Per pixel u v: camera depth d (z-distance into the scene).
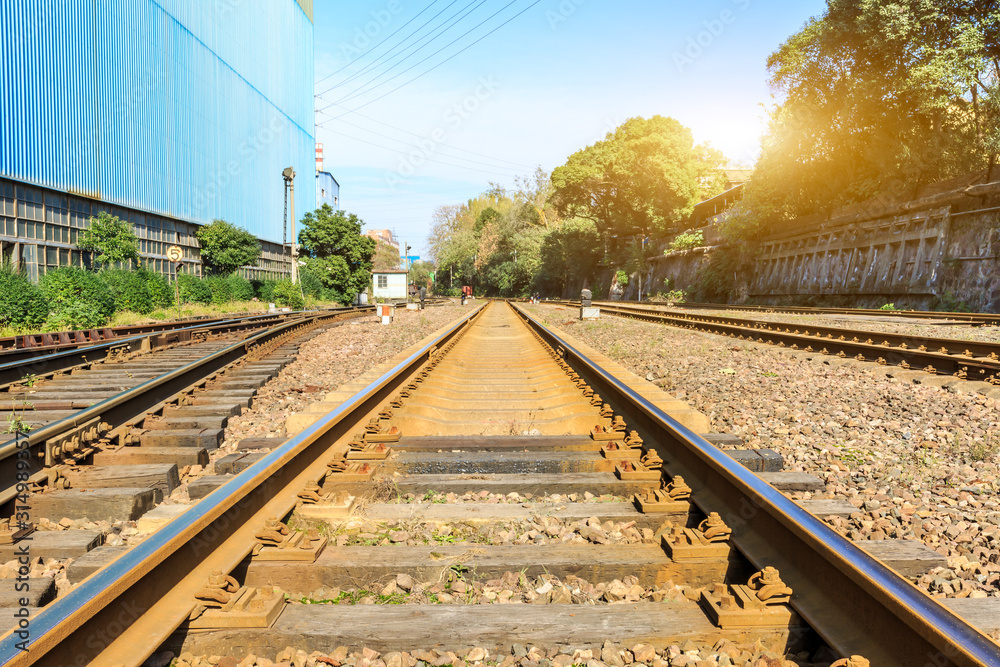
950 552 2.93
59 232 23.73
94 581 1.84
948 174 24.83
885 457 4.65
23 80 21.41
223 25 38.06
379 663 2.03
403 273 70.06
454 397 6.16
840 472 4.23
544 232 84.75
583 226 70.19
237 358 9.43
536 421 4.98
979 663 1.47
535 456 4.06
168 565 2.20
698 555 2.61
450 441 4.37
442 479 3.66
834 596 2.12
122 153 27.47
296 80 52.81
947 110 24.16
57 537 2.97
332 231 48.12
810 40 27.12
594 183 60.19
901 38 23.12
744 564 2.59
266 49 45.53
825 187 31.62
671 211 54.22
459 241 103.56
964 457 4.69
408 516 3.15
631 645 2.10
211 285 32.75
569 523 3.14
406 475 3.76
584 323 20.31
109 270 24.56
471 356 10.22
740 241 37.75
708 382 7.94
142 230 29.75
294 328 15.63
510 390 6.53
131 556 1.99
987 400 6.47
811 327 13.51
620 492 3.59
